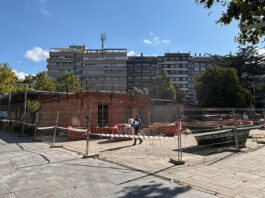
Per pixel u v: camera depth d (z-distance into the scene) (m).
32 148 13.34
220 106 47.81
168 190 6.25
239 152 11.33
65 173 7.84
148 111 23.25
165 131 19.31
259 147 12.84
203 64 132.62
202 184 6.71
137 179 7.16
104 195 5.95
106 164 9.09
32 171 8.11
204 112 19.97
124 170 8.18
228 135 12.36
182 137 16.38
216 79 48.41
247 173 7.79
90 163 9.28
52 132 20.73
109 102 21.62
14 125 23.70
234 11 8.47
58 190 6.30
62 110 21.77
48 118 22.09
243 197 5.82
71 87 59.72
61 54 130.62
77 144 15.06
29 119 24.88
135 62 134.25
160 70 134.62
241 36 9.09
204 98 50.25
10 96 28.30
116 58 130.38
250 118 22.05
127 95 23.06
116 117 21.95
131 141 16.20
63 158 10.29
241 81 58.44
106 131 18.03
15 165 9.02
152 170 8.14
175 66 134.00
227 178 7.25
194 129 16.34
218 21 8.94
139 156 10.77
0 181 7.04
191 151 11.80
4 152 11.98
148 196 5.86
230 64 63.66
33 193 6.10
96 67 130.75
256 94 65.69
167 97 77.81
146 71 133.50
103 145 14.58
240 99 47.41
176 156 10.63
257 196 5.88
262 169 8.27
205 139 12.64
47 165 8.98
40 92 26.03
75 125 20.31
